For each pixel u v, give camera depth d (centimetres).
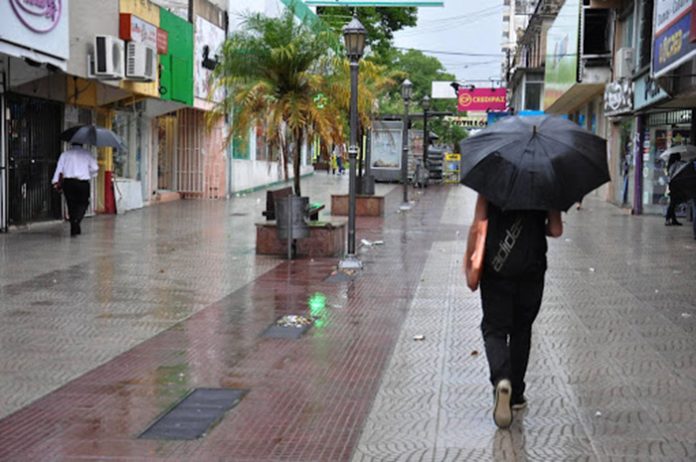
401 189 3597
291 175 3797
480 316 910
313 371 693
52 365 707
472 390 638
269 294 1041
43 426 557
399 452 510
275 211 1396
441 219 2164
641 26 2278
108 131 1667
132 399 616
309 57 1392
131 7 1991
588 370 688
